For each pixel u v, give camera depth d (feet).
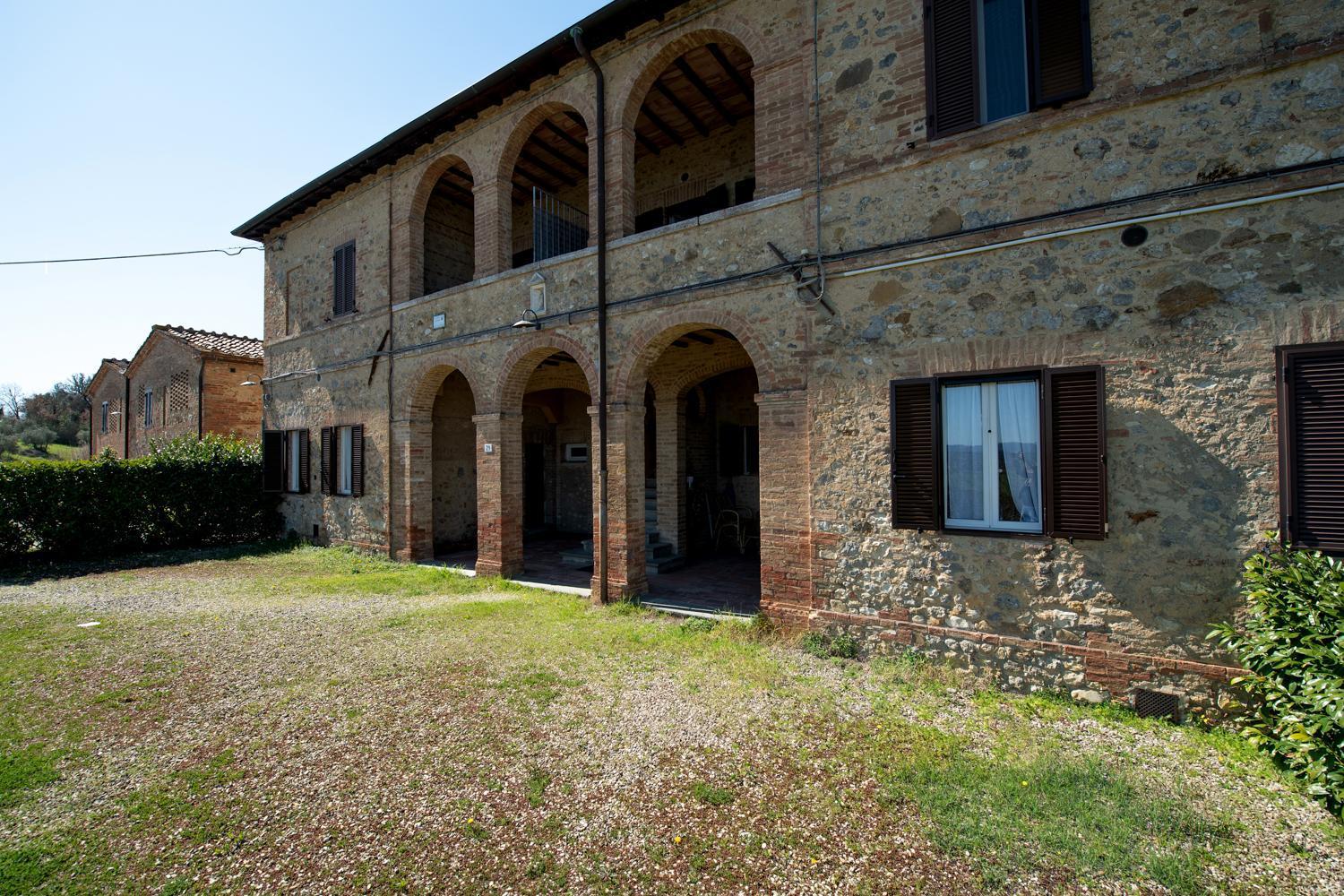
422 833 10.31
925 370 17.76
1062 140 15.97
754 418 39.91
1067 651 15.53
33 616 24.38
